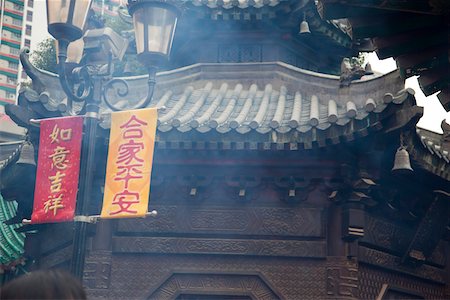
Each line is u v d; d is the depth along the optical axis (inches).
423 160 528.1
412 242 595.2
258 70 631.8
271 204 535.5
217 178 537.3
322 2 327.3
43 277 107.5
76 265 370.3
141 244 541.0
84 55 406.0
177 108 581.0
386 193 562.3
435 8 308.8
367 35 353.7
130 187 397.7
